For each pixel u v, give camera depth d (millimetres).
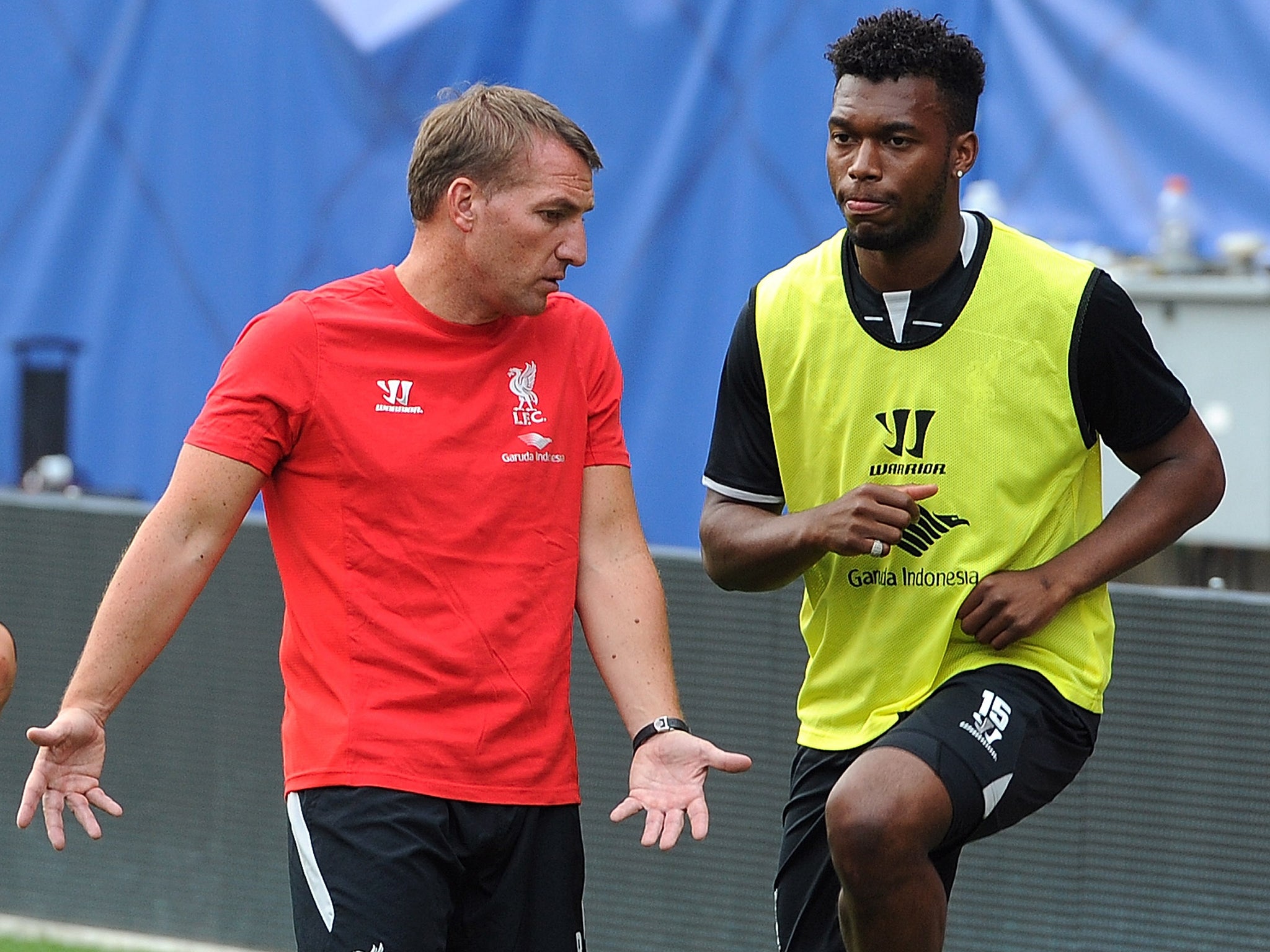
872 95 10125
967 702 10273
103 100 21641
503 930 10375
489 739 10109
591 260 19281
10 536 20156
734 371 11336
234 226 21031
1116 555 10344
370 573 10109
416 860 9922
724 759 10039
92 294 21828
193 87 21172
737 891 16797
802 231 18266
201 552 10039
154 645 9969
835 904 11430
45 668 19953
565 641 10484
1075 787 15508
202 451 10047
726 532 11086
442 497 10133
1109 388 10531
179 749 19281
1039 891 15656
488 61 19719
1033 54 18062
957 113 10258
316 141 20594
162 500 10133
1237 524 17953
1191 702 15047
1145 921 15211
